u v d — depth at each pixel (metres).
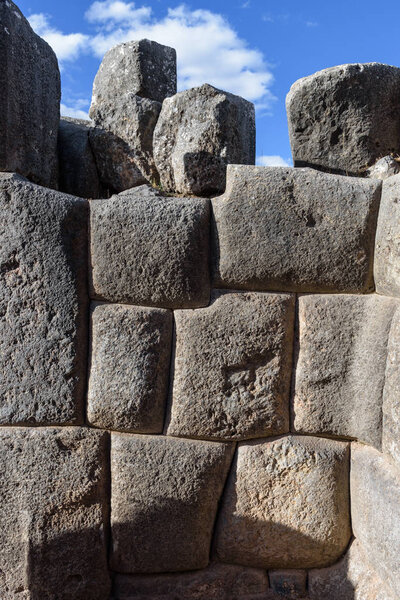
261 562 2.84
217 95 3.36
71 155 3.64
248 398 2.71
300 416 2.72
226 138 3.35
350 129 3.18
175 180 3.43
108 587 2.82
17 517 2.72
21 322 2.68
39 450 2.70
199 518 2.76
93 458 2.73
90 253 2.71
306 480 2.72
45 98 3.35
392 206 2.44
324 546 2.75
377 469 2.49
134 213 2.64
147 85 3.94
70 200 2.66
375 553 2.50
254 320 2.68
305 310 2.70
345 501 2.75
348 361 2.66
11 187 2.64
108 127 3.76
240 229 2.64
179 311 2.72
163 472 2.72
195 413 2.71
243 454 2.76
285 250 2.62
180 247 2.63
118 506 2.75
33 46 3.21
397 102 3.23
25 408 2.70
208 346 2.70
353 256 2.60
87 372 2.74
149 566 2.80
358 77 3.12
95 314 2.72
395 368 2.37
